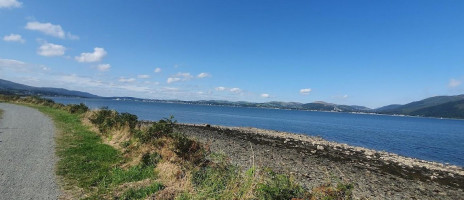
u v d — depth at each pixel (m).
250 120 93.50
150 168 11.45
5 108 43.91
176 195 8.38
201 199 7.79
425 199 13.70
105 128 20.30
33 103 62.19
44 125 24.62
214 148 23.48
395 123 128.75
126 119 20.47
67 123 26.86
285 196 7.01
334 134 55.66
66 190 8.84
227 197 7.44
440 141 50.91
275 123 84.12
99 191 8.88
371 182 16.03
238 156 20.23
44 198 8.06
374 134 60.19
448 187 16.39
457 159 31.34
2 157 12.27
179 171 9.92
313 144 31.67
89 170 11.12
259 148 26.09
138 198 8.34
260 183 7.21
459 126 131.25
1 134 18.56
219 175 9.01
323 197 7.05
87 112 32.72
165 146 12.49
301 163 19.97
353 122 116.12
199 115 105.50
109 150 14.92
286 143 31.25
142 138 14.43
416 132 73.94
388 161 23.48
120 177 10.28
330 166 19.81
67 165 11.65
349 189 7.50
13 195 8.09
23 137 17.81
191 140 12.16
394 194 13.98
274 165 18.19
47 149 14.57
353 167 20.19
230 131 41.59
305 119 122.94
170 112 115.25
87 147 15.49
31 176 9.93
